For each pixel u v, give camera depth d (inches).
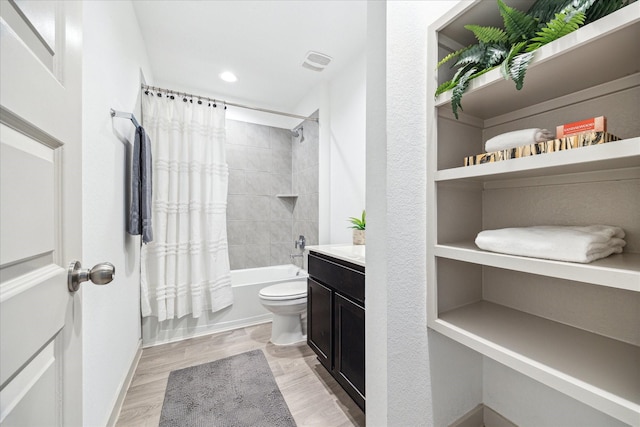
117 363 54.2
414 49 37.1
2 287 14.4
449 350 41.7
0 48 14.1
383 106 34.6
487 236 33.2
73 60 22.8
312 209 115.8
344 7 68.2
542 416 39.4
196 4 67.1
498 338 32.9
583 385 24.2
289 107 129.3
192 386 60.8
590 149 23.8
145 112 83.3
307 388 60.1
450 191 41.1
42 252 18.3
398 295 35.4
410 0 36.6
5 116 14.7
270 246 135.2
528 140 30.1
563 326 36.2
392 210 34.7
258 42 82.0
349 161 92.0
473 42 40.6
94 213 43.2
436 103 37.0
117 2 55.4
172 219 86.2
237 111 126.3
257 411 52.9
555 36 26.2
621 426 31.9
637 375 25.3
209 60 91.2
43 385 18.2
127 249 63.7
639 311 30.6
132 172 61.0
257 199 132.4
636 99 30.0
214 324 92.5
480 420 46.4
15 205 15.6
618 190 31.6
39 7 18.3
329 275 61.6
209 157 93.6
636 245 30.2
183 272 87.7
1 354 14.1
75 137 23.0
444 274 40.9
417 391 38.0
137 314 75.2
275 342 81.9
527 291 40.9
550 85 32.7
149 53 87.5
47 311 18.5
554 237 27.9
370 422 37.3
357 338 51.0
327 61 91.4
